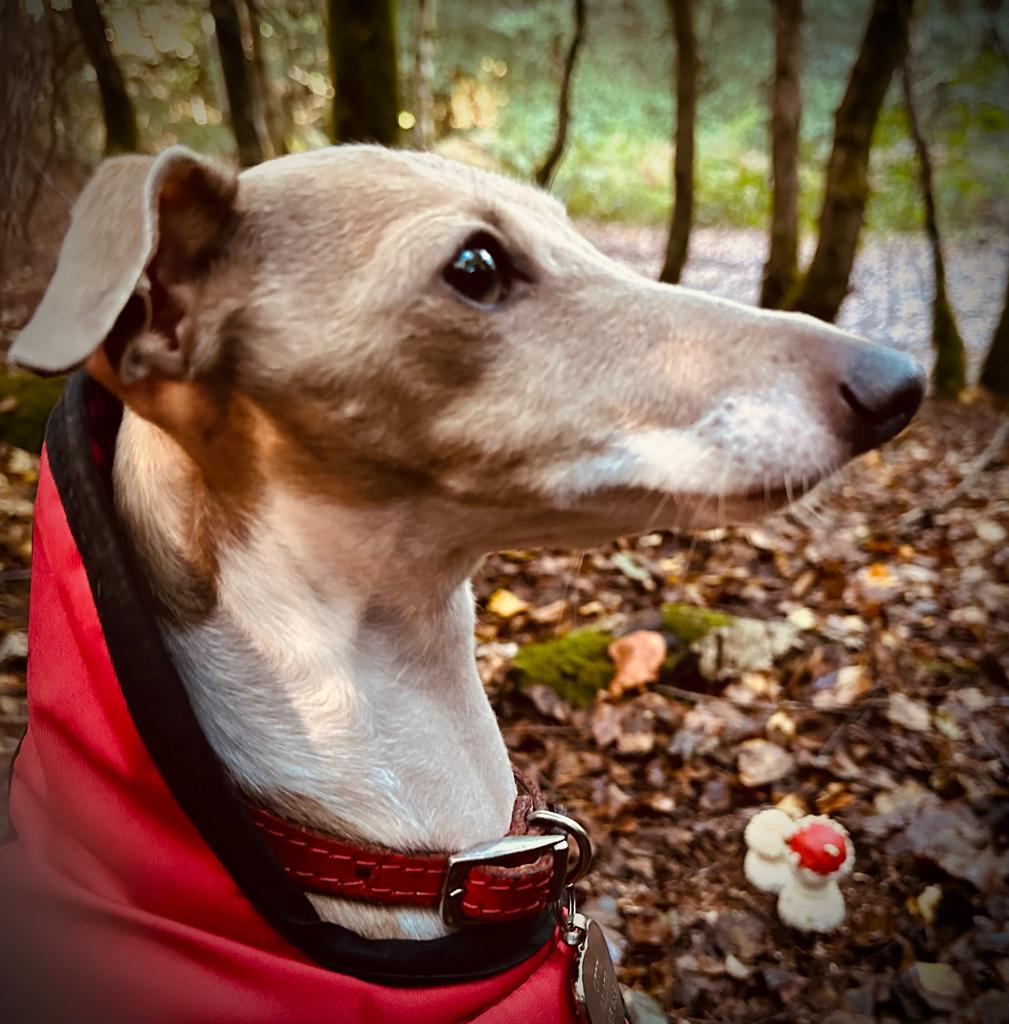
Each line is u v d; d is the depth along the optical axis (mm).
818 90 3262
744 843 622
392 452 279
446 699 316
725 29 3408
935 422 1573
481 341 276
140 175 248
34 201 1636
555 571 963
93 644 252
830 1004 517
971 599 911
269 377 272
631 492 283
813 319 296
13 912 253
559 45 3441
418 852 297
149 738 246
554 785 672
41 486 279
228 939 253
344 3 1100
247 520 288
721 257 2822
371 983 265
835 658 783
